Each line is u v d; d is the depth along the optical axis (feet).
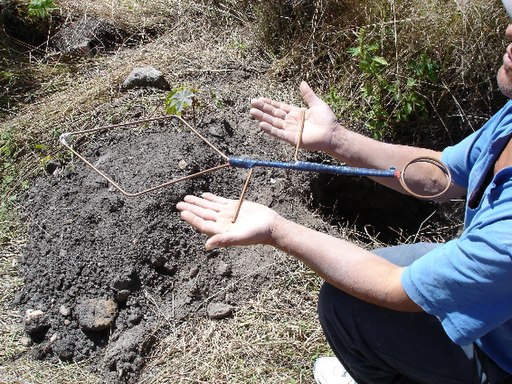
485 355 2.74
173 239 4.37
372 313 2.86
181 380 3.78
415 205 5.41
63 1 6.46
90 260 4.24
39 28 6.27
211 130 5.09
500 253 2.21
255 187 4.91
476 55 5.38
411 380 3.08
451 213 5.27
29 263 4.35
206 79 5.70
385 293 2.56
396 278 2.55
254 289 4.24
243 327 4.05
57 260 4.26
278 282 4.27
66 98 5.48
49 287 4.18
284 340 3.96
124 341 3.96
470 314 2.36
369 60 5.37
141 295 4.17
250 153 5.10
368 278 2.59
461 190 3.14
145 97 5.37
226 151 5.04
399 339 2.86
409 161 3.21
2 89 5.65
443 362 2.83
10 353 3.96
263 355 3.90
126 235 4.31
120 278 4.14
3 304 4.20
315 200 5.17
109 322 4.03
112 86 5.50
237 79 5.74
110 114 5.22
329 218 5.16
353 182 5.36
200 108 5.27
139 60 5.90
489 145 2.66
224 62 5.89
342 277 2.64
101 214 4.43
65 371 3.90
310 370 3.83
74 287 4.16
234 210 2.80
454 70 5.46
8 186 4.87
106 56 6.14
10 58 5.95
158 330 4.04
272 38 6.07
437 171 3.17
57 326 4.05
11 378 3.78
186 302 4.16
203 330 4.05
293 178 5.02
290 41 5.99
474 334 2.38
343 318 2.94
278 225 2.72
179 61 5.89
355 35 5.72
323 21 5.81
